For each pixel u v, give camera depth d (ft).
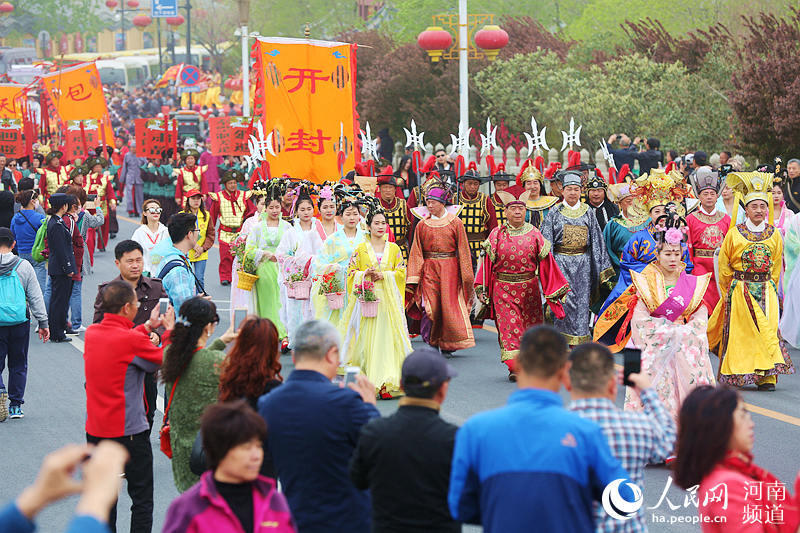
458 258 57.06
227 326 68.74
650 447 23.31
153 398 37.83
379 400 49.98
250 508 21.58
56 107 130.52
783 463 39.29
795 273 59.21
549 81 147.84
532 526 20.56
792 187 75.00
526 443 20.94
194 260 75.66
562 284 53.16
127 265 39.91
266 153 66.85
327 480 25.12
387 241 51.93
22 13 461.37
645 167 100.27
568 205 56.65
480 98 159.84
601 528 22.88
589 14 176.96
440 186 62.39
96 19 475.72
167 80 318.24
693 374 39.96
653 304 40.09
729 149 124.36
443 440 22.74
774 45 112.47
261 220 58.39
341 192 57.36
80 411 48.37
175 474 30.01
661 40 144.87
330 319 54.13
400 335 50.67
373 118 165.27
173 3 248.11
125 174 133.80
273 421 25.34
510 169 117.08
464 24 103.14
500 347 57.36
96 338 31.40
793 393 50.42
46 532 33.63
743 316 50.78
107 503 13.43
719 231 56.95
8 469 39.91
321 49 67.77
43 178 107.55
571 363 23.61
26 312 46.91
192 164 107.45
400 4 195.62
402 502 22.75
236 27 352.08
